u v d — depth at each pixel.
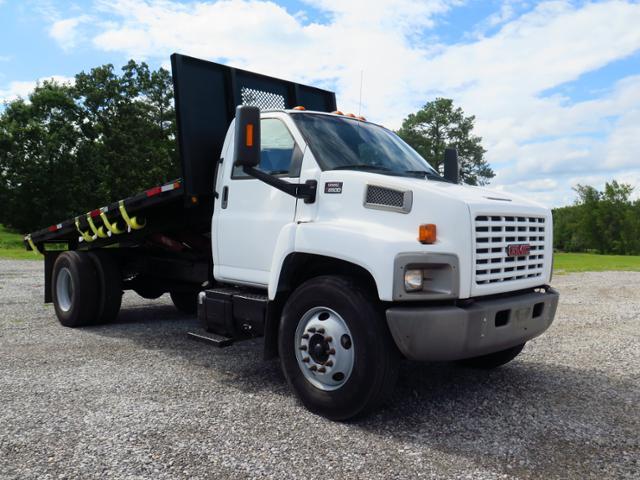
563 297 11.19
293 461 3.30
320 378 4.10
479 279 3.91
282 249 4.39
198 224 6.54
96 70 58.03
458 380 5.07
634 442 3.66
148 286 8.23
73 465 3.20
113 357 5.81
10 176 56.94
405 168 5.03
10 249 34.31
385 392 3.86
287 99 6.96
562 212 104.88
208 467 3.20
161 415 4.04
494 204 4.07
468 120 72.31
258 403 4.35
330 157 4.66
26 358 5.73
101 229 7.45
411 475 3.14
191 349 6.22
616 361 5.83
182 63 5.70
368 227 4.05
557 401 4.49
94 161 56.91
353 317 3.86
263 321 4.74
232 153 5.43
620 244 92.19
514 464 3.31
